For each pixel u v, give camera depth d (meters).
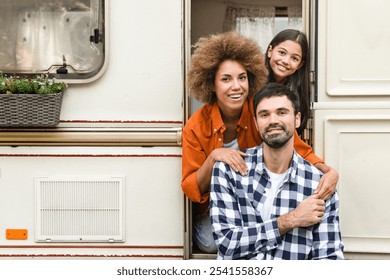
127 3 3.66
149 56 3.67
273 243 3.18
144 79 3.68
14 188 3.71
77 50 3.70
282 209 3.26
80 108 3.70
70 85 3.69
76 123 3.70
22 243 3.74
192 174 3.54
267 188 3.30
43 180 3.70
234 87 3.50
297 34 3.65
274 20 3.93
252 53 3.52
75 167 3.70
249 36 3.94
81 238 3.71
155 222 3.70
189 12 3.64
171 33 3.66
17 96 3.56
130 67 3.68
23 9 3.72
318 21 3.60
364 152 3.61
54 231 3.72
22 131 3.68
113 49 3.68
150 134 3.66
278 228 3.16
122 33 3.67
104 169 3.70
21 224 3.73
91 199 3.70
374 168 3.61
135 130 3.67
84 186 3.70
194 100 3.86
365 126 3.60
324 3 3.59
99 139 3.67
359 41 3.59
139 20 3.67
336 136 3.61
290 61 3.66
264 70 3.57
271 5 3.93
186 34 3.63
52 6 3.71
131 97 3.69
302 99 3.67
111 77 3.69
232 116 3.64
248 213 3.28
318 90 3.62
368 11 3.57
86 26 3.69
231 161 3.33
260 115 3.23
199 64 3.52
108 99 3.69
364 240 3.64
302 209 3.15
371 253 3.65
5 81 3.56
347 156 3.62
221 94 3.53
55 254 3.74
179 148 3.68
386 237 3.62
